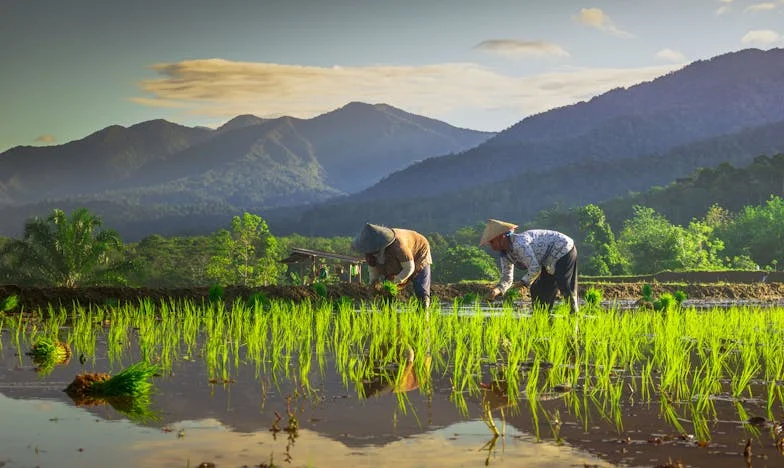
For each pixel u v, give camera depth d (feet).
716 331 32.58
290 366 23.36
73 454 13.25
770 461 13.51
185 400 18.06
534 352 27.25
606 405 18.24
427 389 19.98
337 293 60.39
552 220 435.12
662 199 501.15
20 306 42.93
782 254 236.63
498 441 14.65
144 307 42.86
